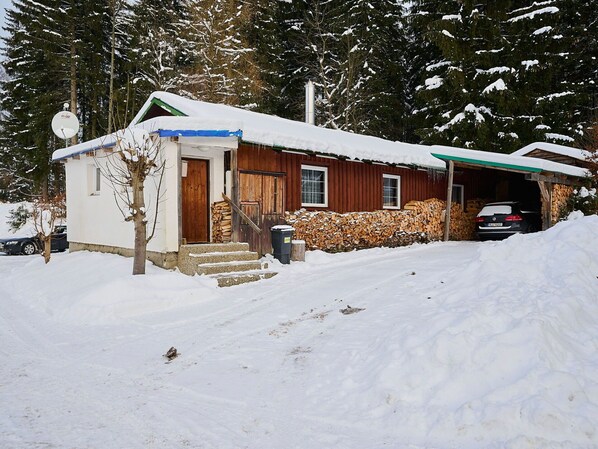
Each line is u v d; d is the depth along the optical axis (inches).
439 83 958.4
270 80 1063.6
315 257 453.7
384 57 1090.1
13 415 156.7
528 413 132.8
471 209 706.8
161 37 937.5
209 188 424.5
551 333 167.0
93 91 982.4
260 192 440.1
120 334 249.3
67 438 140.1
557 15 888.3
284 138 436.8
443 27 928.3
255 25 1055.0
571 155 694.5
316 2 1090.7
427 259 425.1
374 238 543.2
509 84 903.1
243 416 152.3
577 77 1031.0
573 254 237.5
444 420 138.7
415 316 220.2
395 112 1105.4
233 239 404.2
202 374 189.2
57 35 922.7
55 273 410.3
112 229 447.2
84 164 503.2
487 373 154.5
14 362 212.2
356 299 281.0
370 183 560.4
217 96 954.7
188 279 333.7
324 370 183.3
